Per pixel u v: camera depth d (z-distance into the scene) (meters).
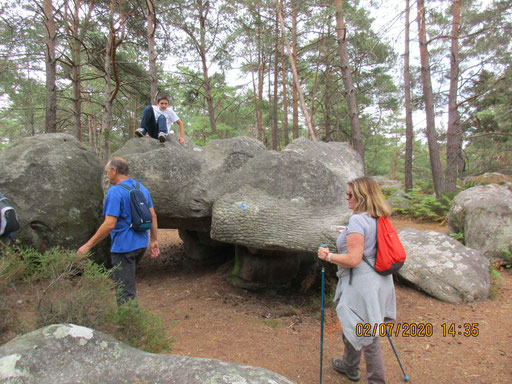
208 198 4.88
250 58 18.00
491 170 19.48
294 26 14.84
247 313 4.38
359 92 20.50
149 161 4.86
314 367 3.12
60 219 5.20
